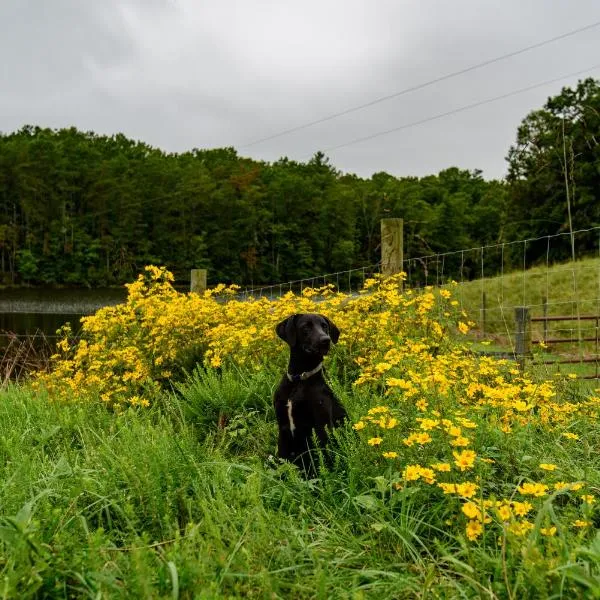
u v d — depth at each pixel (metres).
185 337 6.06
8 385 6.42
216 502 2.53
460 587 1.95
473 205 90.12
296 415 3.66
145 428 3.85
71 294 45.56
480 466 2.68
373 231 78.25
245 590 1.95
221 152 112.75
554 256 35.44
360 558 2.25
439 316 5.50
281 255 75.50
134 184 71.94
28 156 68.88
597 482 2.71
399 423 3.02
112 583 1.84
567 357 8.08
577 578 1.73
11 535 2.06
